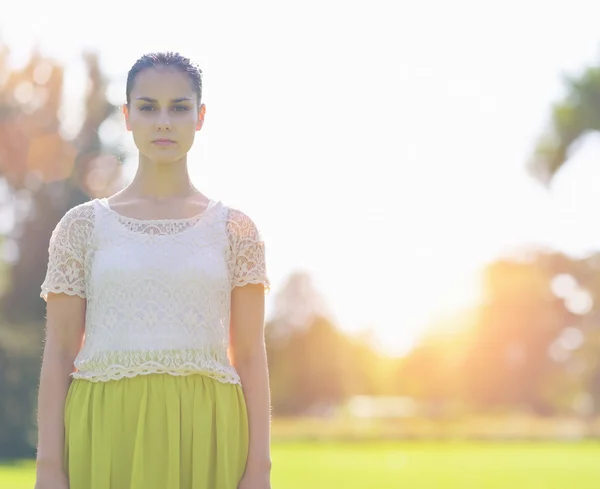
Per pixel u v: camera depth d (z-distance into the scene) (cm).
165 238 450
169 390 438
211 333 446
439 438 4366
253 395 461
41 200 3953
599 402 6856
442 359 9475
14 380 3256
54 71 3956
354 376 9494
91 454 437
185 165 470
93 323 447
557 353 8425
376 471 2148
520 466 2364
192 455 438
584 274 6794
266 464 454
